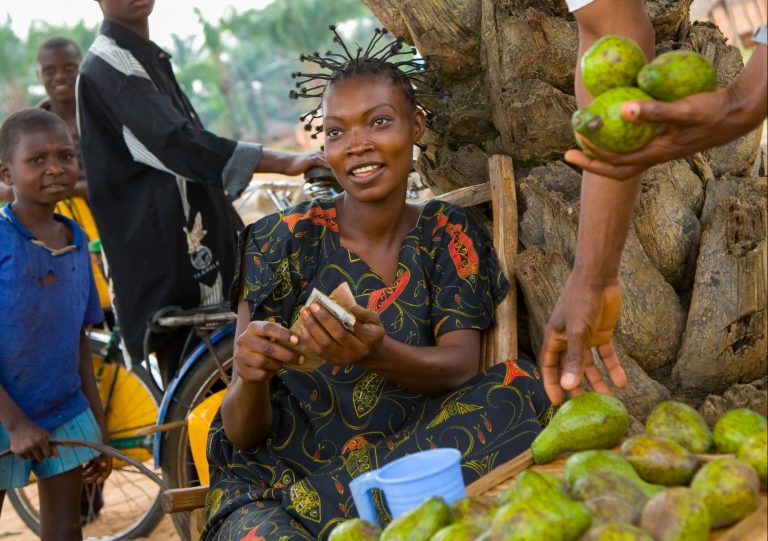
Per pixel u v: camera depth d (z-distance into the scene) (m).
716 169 2.38
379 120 2.22
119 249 3.34
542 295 2.21
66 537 3.11
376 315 1.92
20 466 3.04
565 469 1.46
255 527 2.00
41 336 3.03
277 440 2.22
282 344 1.94
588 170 1.40
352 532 1.45
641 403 2.11
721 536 1.28
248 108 50.91
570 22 2.32
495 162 2.41
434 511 1.38
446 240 2.31
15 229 3.03
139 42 3.34
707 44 2.31
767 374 2.09
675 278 2.23
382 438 2.18
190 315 3.33
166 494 2.23
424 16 2.43
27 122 3.05
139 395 4.16
